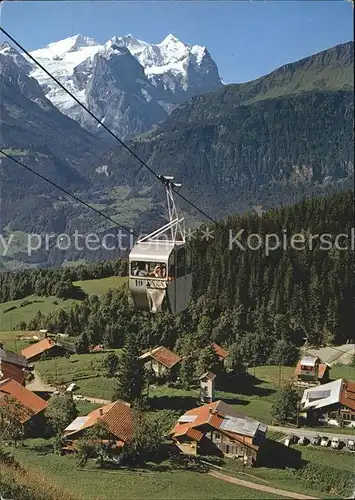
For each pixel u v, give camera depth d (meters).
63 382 82.38
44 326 115.94
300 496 44.09
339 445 58.66
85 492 41.28
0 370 79.88
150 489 43.25
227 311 117.94
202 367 82.81
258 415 69.06
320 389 70.88
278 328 112.62
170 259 29.17
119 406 55.19
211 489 44.41
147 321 108.00
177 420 63.19
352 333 117.62
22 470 42.53
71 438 52.31
